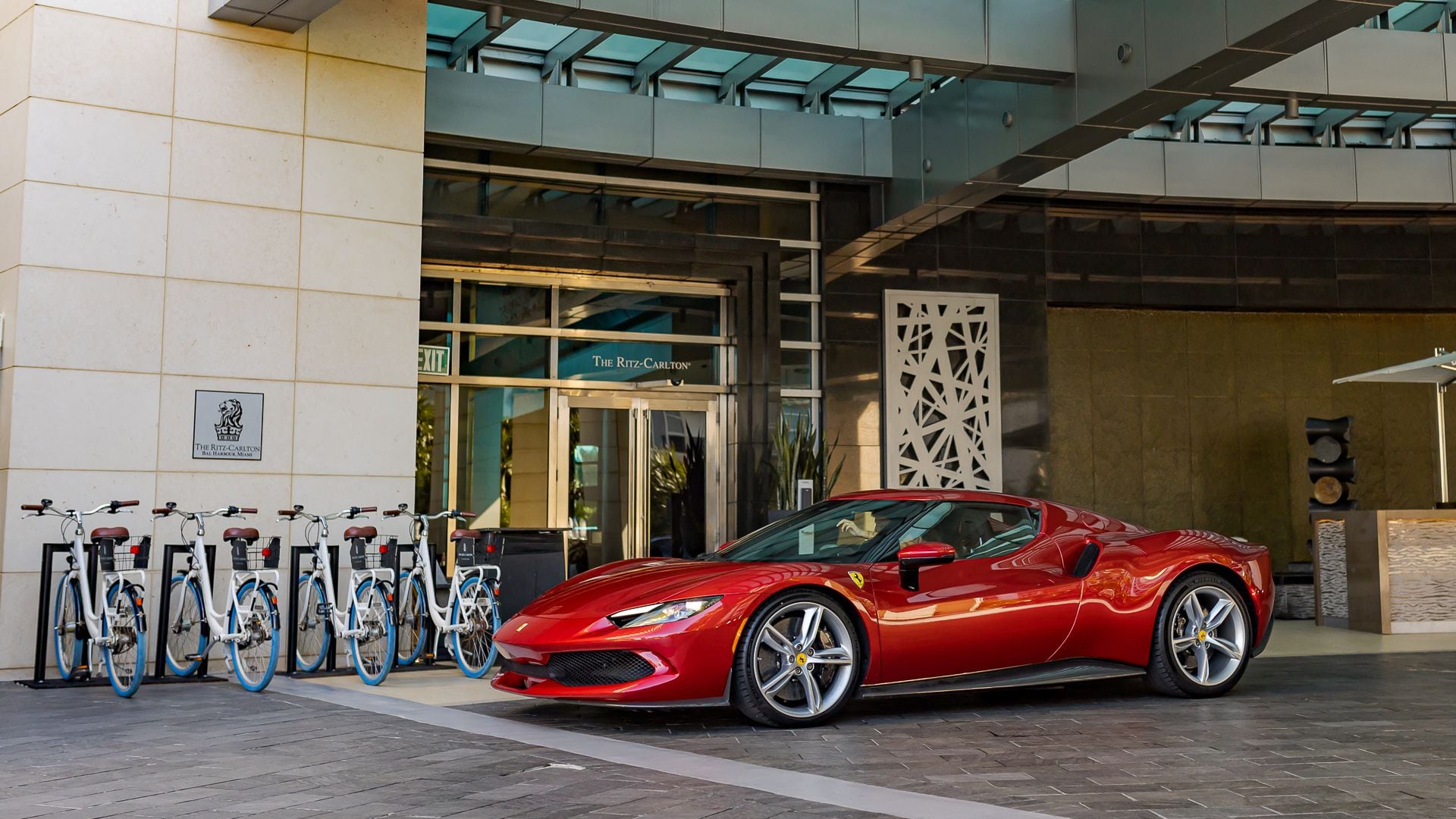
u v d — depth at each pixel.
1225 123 12.70
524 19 8.66
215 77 7.94
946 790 3.67
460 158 10.73
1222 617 5.89
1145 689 6.22
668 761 4.15
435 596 7.27
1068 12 9.02
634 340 11.23
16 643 7.13
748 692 4.92
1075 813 3.34
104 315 7.50
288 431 8.02
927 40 8.66
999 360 12.26
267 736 4.78
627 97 10.95
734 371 11.46
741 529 11.09
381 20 8.58
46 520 7.26
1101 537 5.86
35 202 7.34
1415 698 5.75
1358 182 12.59
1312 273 13.10
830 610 5.10
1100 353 13.49
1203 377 13.70
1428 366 10.36
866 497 5.99
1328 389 13.87
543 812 3.35
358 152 8.41
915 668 5.22
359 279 8.34
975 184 10.45
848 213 11.98
